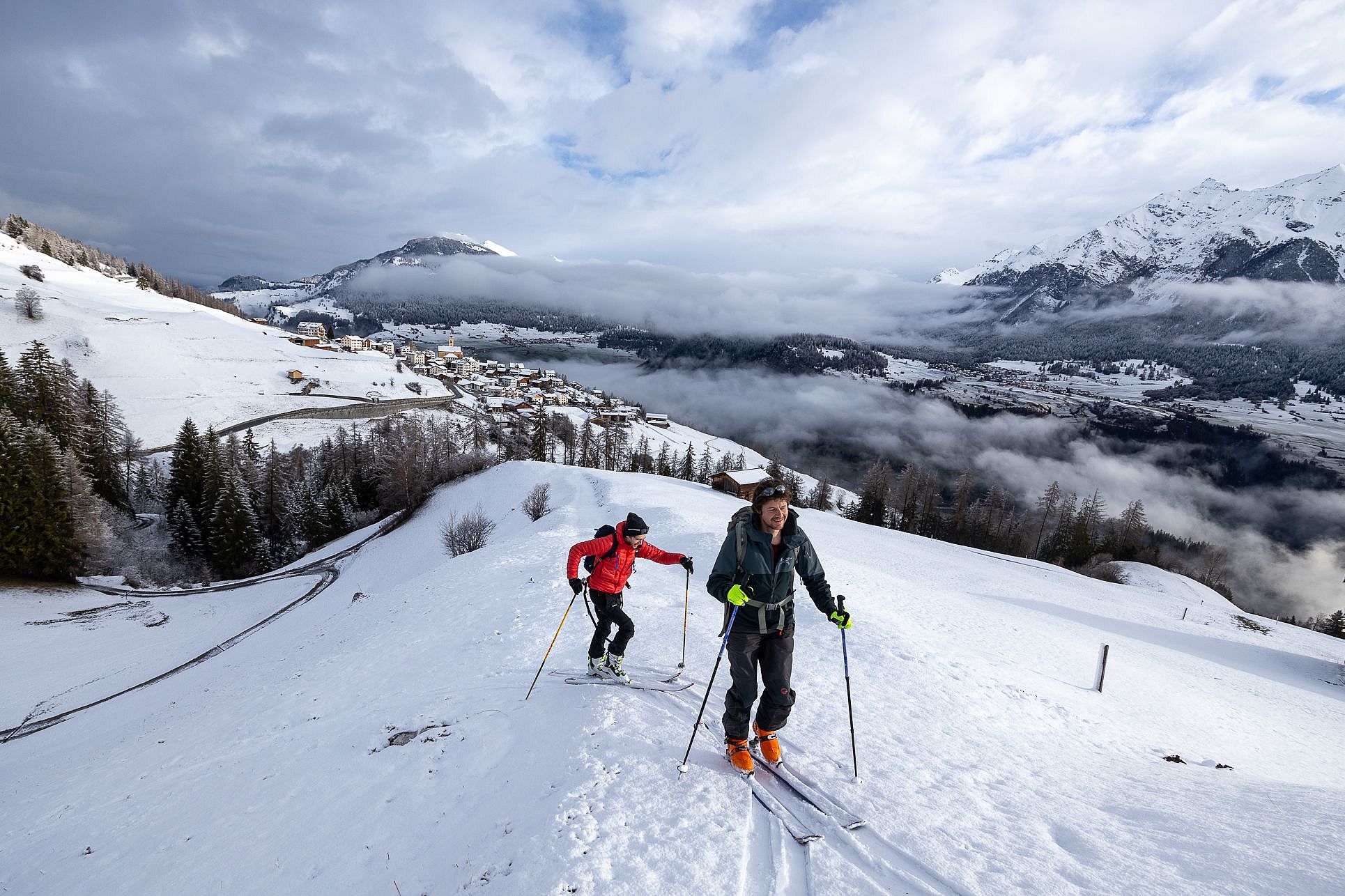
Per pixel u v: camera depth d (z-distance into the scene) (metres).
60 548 38.38
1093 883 3.26
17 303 116.00
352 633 14.95
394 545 49.91
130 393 101.19
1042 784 4.98
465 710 6.55
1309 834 3.76
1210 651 32.16
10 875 5.74
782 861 3.51
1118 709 11.03
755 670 4.35
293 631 24.42
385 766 5.73
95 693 23.59
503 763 5.18
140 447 82.75
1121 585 54.88
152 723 12.86
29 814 7.41
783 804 4.17
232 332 144.88
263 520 61.31
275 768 6.51
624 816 3.88
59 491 39.22
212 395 107.25
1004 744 6.02
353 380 131.50
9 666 26.72
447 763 5.48
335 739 6.87
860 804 4.19
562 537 23.67
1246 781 5.50
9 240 160.00
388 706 7.49
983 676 8.84
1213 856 3.51
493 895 3.38
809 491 121.38
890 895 3.17
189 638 31.42
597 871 3.37
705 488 77.69
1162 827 4.05
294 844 4.76
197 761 7.73
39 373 57.47
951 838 3.79
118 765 8.80
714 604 12.87
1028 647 17.48
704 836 3.70
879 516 86.44
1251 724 14.82
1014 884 3.27
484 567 18.69
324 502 61.47
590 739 5.03
